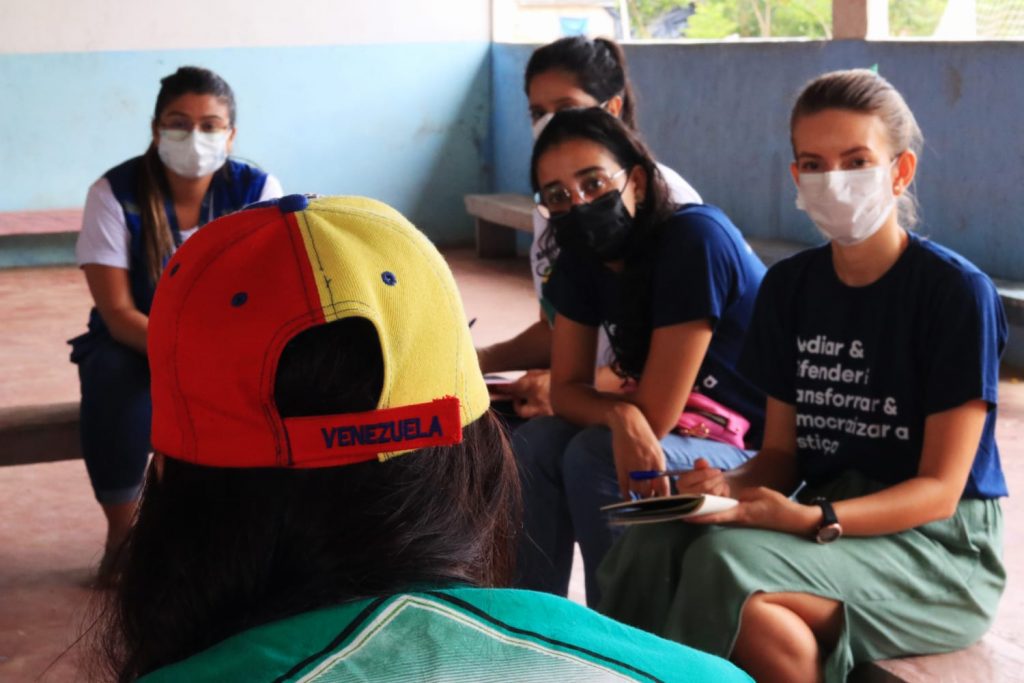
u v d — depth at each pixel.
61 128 8.59
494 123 9.53
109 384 3.16
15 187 8.56
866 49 6.04
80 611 3.07
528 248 9.03
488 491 0.81
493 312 6.82
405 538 0.74
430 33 9.30
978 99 5.45
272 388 0.71
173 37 8.75
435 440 0.72
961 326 2.02
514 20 9.45
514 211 8.05
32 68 8.45
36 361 5.77
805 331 2.21
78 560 3.43
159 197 3.29
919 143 2.20
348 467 0.73
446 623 0.70
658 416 2.47
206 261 0.73
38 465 4.31
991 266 5.50
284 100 9.06
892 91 2.12
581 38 3.17
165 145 3.22
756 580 1.95
